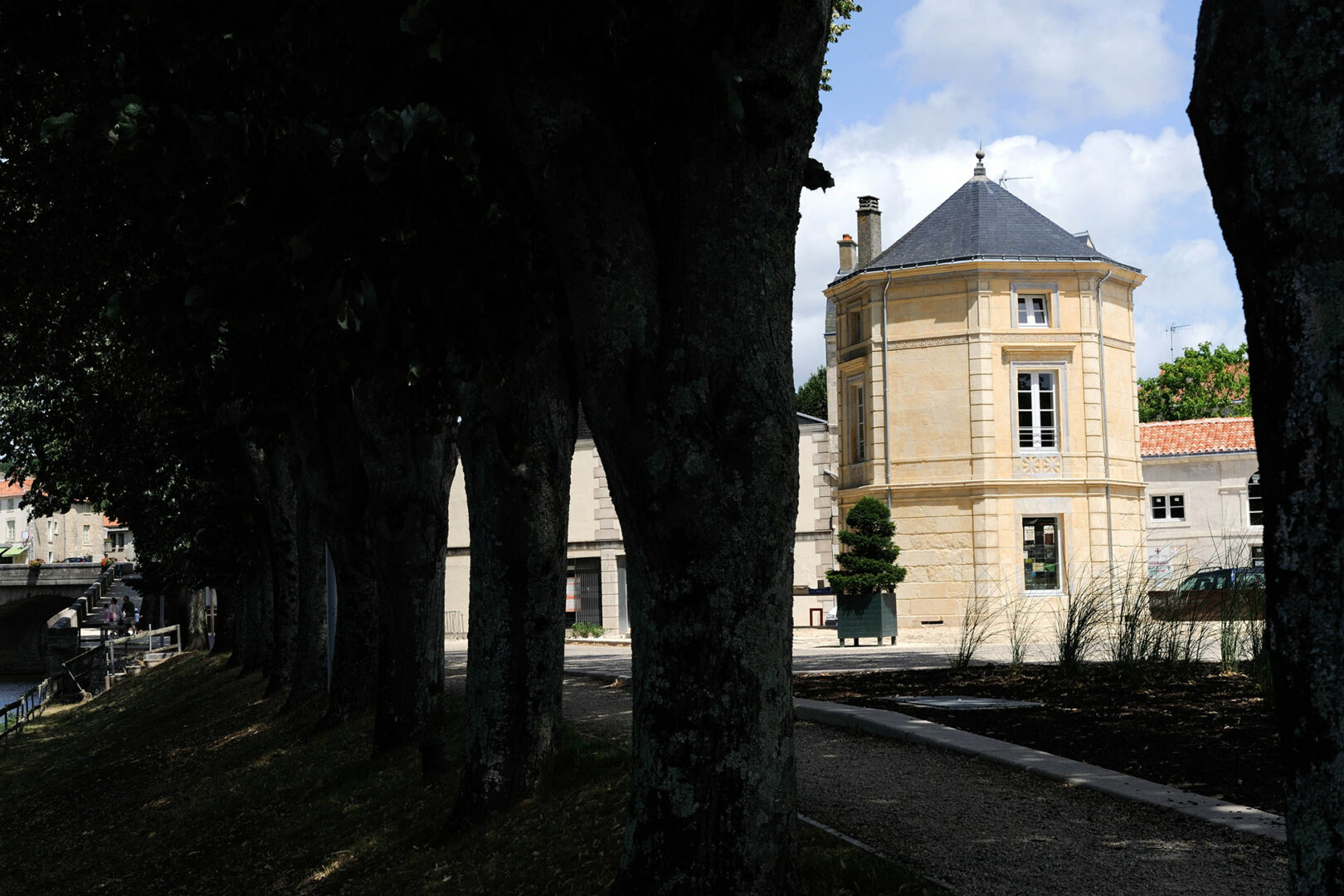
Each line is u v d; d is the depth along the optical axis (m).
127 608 77.00
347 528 16.83
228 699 26.00
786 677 5.61
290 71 7.48
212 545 29.00
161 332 7.67
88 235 14.10
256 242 6.83
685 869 5.45
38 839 17.02
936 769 8.45
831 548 41.41
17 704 39.91
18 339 18.02
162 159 6.59
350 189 6.60
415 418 9.53
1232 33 3.26
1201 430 41.50
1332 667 3.04
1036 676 13.01
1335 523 3.05
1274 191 3.16
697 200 5.45
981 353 32.72
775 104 5.44
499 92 5.71
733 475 5.41
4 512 114.81
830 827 6.95
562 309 7.48
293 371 9.62
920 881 5.79
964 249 33.38
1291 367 3.13
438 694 13.59
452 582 43.34
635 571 5.64
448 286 7.05
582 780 9.38
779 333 5.54
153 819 15.58
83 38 9.45
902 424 33.44
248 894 10.30
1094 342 33.03
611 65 5.82
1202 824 6.53
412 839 9.89
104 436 27.48
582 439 43.38
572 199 5.59
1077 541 32.62
